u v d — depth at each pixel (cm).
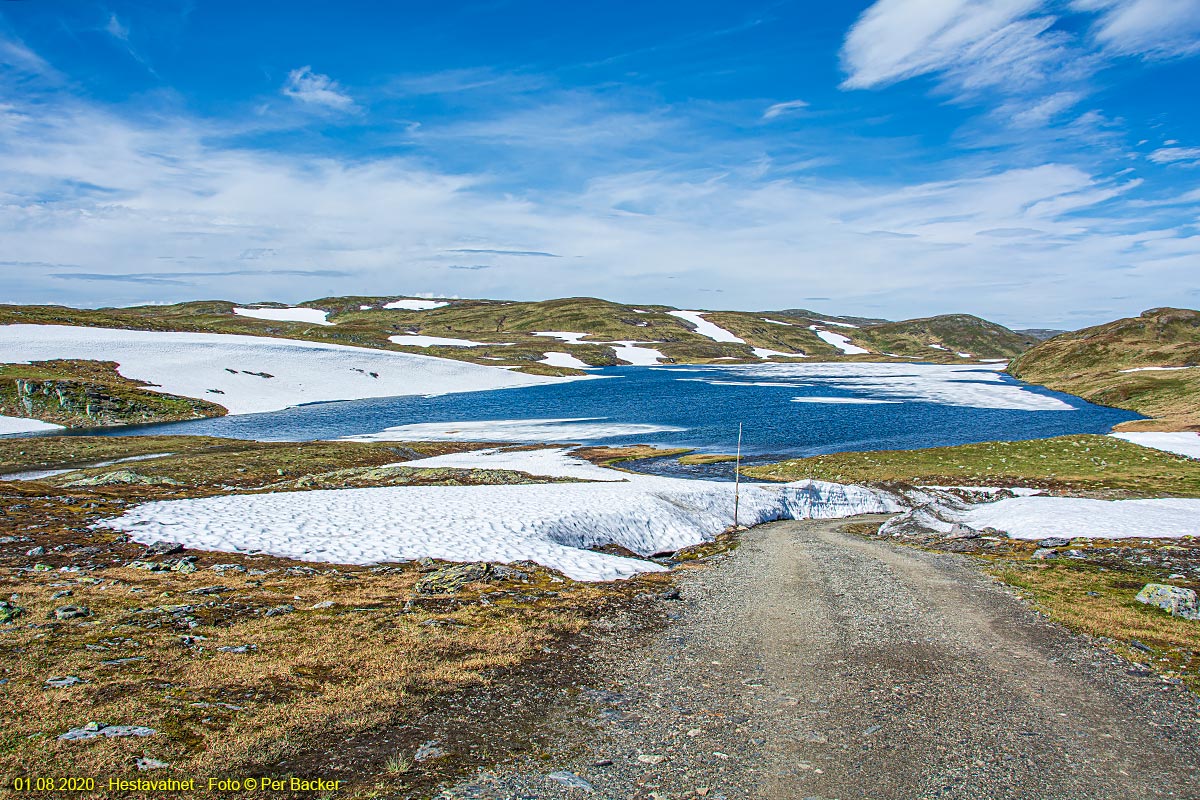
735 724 1399
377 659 1641
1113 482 5628
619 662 1759
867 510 5531
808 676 1688
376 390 16012
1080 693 1585
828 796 1120
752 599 2488
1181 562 3022
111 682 1389
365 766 1146
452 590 2338
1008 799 1124
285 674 1513
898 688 1611
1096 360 18688
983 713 1472
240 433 9988
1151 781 1193
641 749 1275
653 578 2833
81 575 2269
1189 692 1585
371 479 5634
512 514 3606
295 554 2738
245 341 17475
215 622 1848
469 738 1280
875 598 2503
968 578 2850
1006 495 5578
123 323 19200
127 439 8319
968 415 11469
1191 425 8094
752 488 5478
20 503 3394
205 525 3067
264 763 1129
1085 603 2394
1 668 1437
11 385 10919
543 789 1108
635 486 5075
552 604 2259
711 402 14325
